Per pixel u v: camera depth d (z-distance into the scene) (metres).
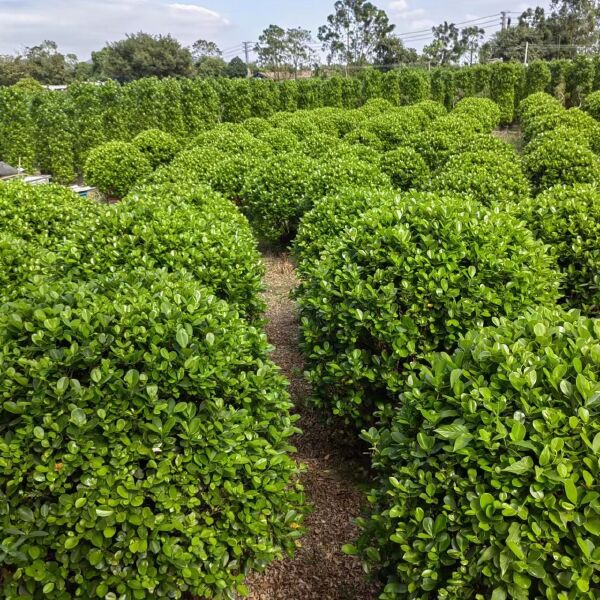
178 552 2.13
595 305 4.33
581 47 42.84
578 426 1.96
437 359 2.46
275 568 2.97
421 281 3.37
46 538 2.08
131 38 47.34
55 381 2.29
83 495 2.11
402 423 2.46
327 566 2.99
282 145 10.95
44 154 15.12
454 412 2.18
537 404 2.05
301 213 7.53
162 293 2.85
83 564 2.09
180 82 18.70
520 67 23.19
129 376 2.30
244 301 4.39
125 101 16.92
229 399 2.70
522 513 1.81
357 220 4.01
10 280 4.25
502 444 1.98
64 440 2.21
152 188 6.29
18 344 2.45
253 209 7.88
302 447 4.06
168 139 12.83
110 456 2.22
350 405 3.55
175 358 2.44
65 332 2.43
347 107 24.84
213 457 2.31
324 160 8.54
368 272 3.60
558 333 2.41
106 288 3.05
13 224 5.29
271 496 2.50
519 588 1.78
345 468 3.83
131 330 2.52
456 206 3.92
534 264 3.63
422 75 24.50
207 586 2.35
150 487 2.17
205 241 4.40
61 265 4.16
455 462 2.06
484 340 2.43
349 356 3.42
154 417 2.28
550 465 1.87
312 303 3.80
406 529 2.06
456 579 1.86
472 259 3.48
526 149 9.27
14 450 2.15
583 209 4.68
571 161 7.40
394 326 3.31
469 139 9.27
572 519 1.77
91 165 11.01
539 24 49.59
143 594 2.08
